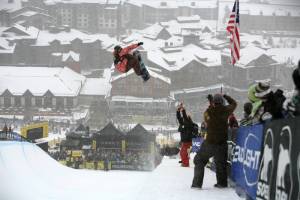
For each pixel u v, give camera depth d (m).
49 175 48.53
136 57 39.72
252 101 26.03
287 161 17.19
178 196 26.86
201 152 29.64
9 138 80.25
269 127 20.53
